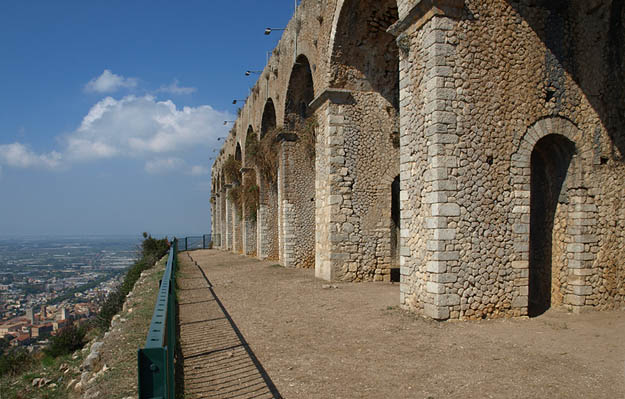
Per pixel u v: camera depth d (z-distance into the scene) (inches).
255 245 1353.3
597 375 263.6
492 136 409.1
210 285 700.7
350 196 660.7
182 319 442.6
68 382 362.0
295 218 902.4
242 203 1375.5
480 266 398.3
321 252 693.3
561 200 461.1
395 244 816.9
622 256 455.5
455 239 392.5
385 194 671.8
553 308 458.0
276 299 540.1
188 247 2023.9
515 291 407.8
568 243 453.4
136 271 1027.3
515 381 256.2
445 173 392.8
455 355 304.2
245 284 691.4
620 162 459.2
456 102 399.5
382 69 673.0
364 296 530.9
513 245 409.1
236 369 286.7
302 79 859.4
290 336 364.8
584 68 448.8
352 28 630.5
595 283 444.1
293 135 905.5
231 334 376.2
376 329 376.5
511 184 412.5
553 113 433.1
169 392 183.5
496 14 418.6
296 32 809.5
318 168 705.6
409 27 434.9
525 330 366.3
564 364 283.3
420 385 254.1
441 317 386.6
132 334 373.7
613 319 407.8
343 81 660.1
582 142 444.1
